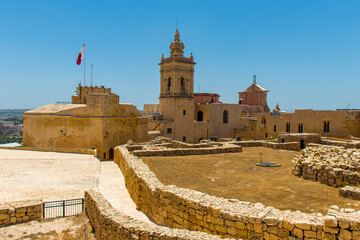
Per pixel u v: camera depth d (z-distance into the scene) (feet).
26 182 82.43
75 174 94.89
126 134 179.32
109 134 167.22
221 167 78.54
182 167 78.79
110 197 70.69
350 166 57.62
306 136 126.31
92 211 55.06
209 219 41.60
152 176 62.08
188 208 44.75
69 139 168.45
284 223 35.65
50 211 61.41
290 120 192.24
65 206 64.54
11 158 122.93
